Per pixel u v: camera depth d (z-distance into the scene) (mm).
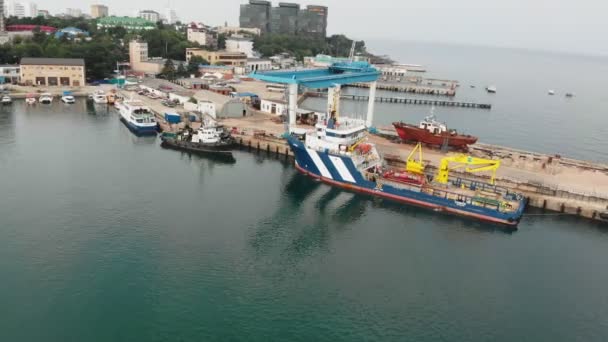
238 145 95812
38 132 101688
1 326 38688
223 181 74938
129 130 107375
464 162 69062
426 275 49625
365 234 58875
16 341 37188
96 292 43656
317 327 40750
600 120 163750
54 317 40125
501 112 169875
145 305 42250
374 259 52625
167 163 83000
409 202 69312
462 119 150750
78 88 157125
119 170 77625
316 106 166250
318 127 78438
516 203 66250
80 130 105500
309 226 60344
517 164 83188
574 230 62188
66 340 37562
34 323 39281
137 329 39219
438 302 45094
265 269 49219
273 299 44250
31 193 65625
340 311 43031
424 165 78125
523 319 43250
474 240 58219
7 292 42906
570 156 108375
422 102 184250
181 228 56906
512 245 57219
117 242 52688
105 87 162125
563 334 41500
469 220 64000
